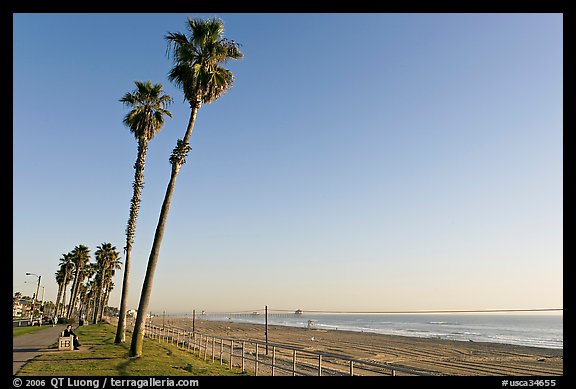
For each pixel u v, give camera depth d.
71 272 82.88
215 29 22.23
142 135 30.27
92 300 106.81
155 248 21.36
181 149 21.92
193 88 21.88
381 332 92.44
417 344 56.66
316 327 117.94
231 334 78.69
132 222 30.22
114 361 18.70
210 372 16.41
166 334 36.47
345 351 45.59
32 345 26.69
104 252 72.81
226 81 22.53
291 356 35.94
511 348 51.22
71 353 21.73
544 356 42.41
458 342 60.16
